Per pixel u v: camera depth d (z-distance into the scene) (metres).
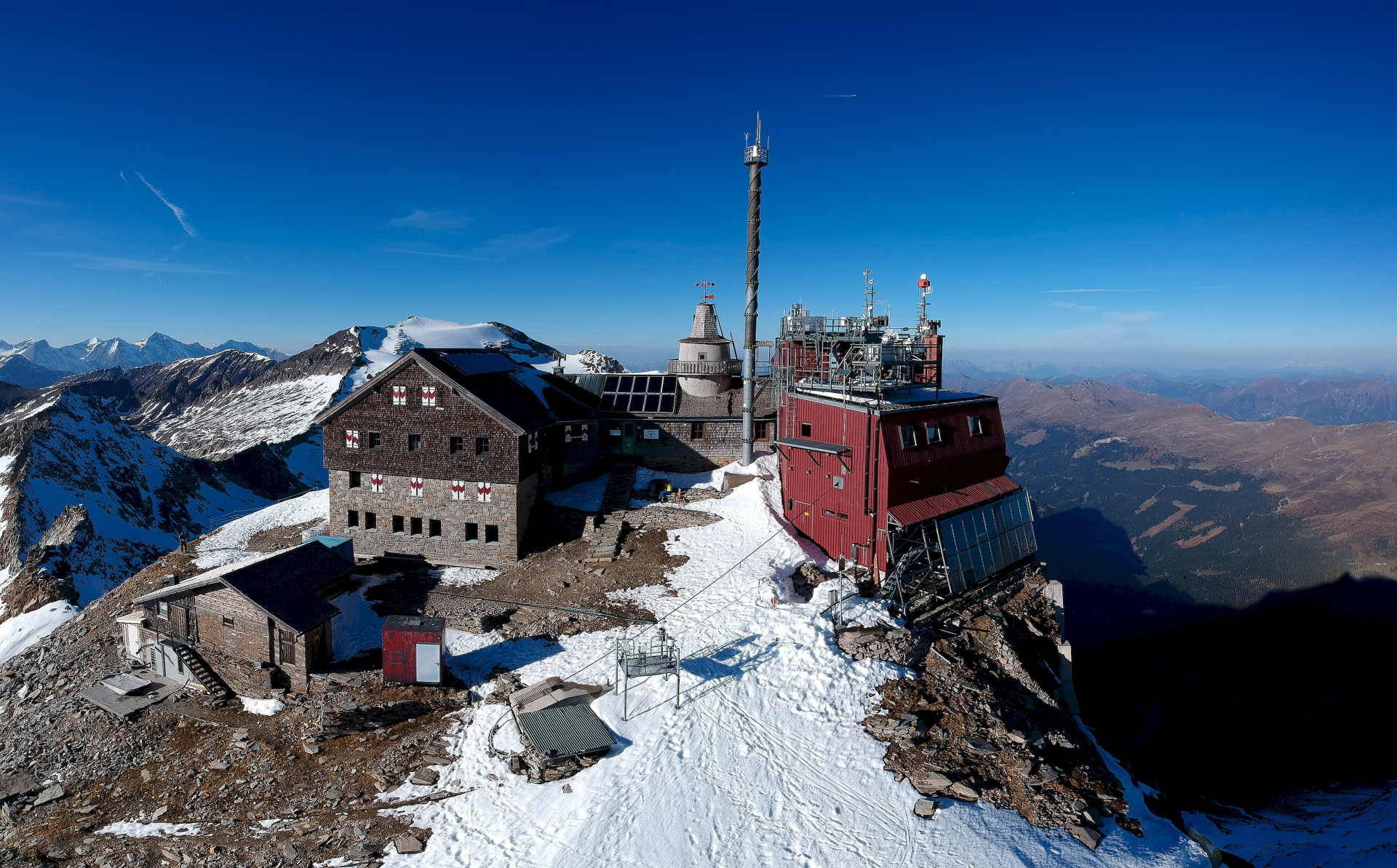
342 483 45.03
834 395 41.91
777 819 22.20
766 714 26.81
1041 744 25.98
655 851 21.30
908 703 27.52
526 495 44.03
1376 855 38.34
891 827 21.48
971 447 43.06
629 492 48.50
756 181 46.81
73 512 92.19
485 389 44.16
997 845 20.45
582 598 37.06
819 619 31.80
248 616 32.41
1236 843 41.16
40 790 28.25
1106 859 20.31
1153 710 83.62
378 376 43.16
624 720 26.94
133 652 35.62
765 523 42.84
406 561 43.78
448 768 26.22
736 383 58.00
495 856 21.89
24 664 40.16
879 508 36.94
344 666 32.78
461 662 32.59
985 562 39.84
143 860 23.52
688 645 31.50
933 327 46.66
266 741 29.38
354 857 22.53
